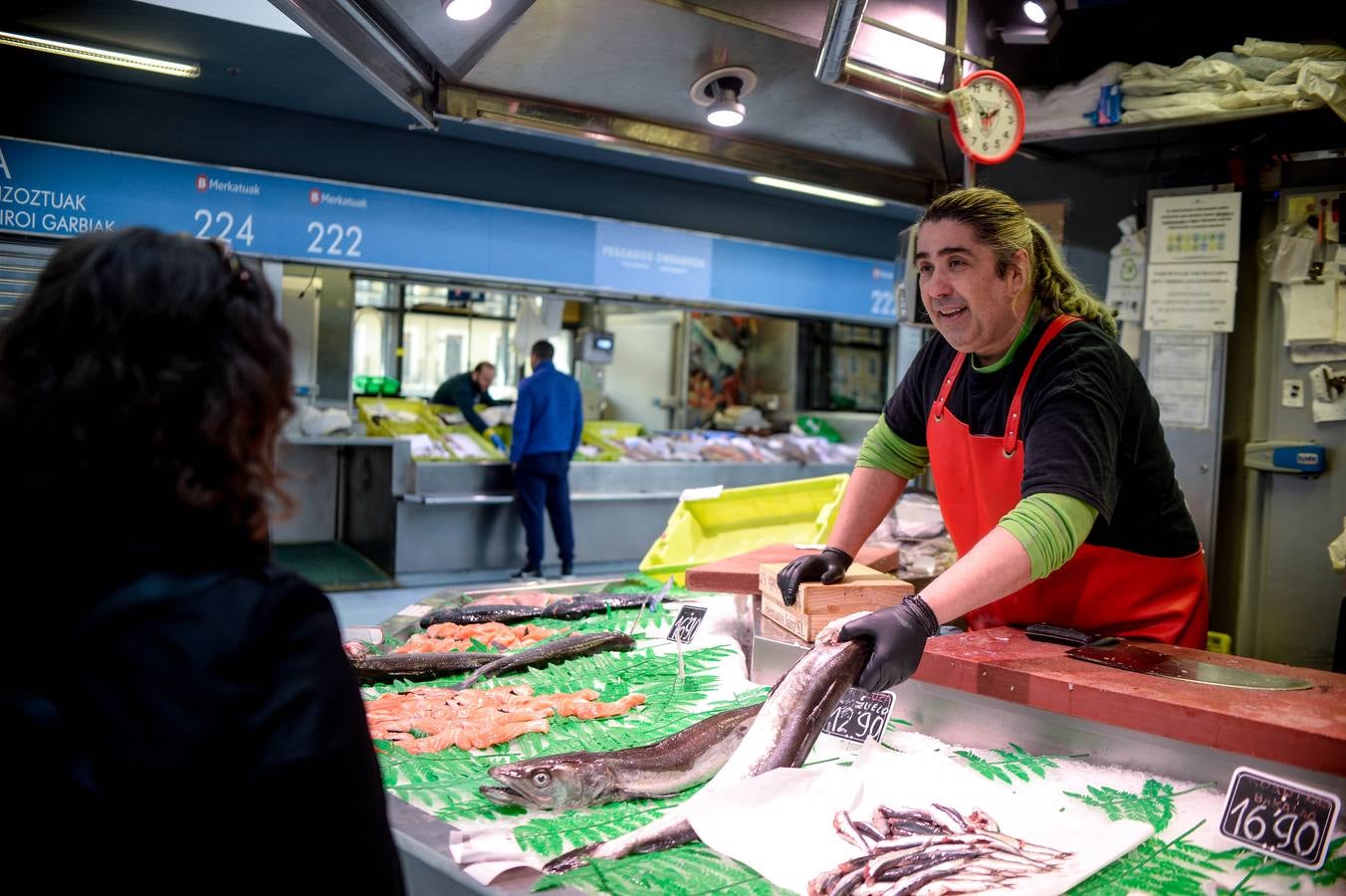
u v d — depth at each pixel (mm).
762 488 4113
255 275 884
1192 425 3529
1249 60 2988
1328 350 3348
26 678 795
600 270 8094
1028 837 1403
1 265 6098
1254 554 3574
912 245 3439
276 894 805
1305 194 3301
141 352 798
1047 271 2119
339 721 854
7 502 802
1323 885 1276
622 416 12070
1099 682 1670
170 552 836
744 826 1413
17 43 5480
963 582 1729
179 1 5219
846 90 2914
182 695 793
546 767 1548
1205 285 3467
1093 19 3600
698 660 2404
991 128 3029
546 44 2746
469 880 1260
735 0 2562
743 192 9141
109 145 6457
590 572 8406
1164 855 1365
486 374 9203
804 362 12078
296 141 7074
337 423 7707
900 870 1306
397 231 7258
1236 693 1604
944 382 2271
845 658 1644
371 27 2416
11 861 765
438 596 3168
